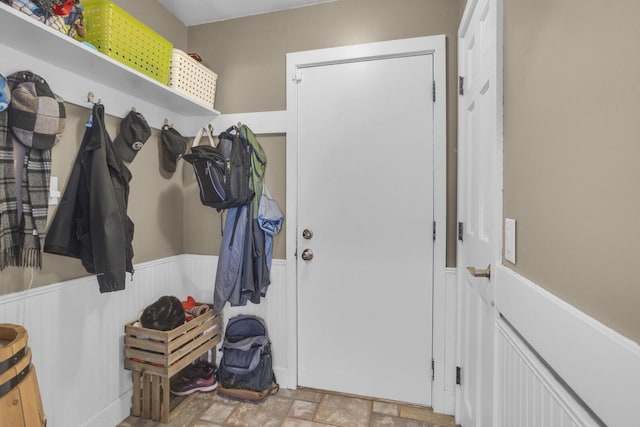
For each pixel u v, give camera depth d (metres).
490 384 1.08
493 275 1.03
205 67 1.92
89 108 1.45
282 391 1.89
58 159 1.33
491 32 1.07
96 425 1.48
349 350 1.85
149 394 1.62
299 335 1.92
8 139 1.11
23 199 1.17
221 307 1.75
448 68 1.70
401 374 1.78
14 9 0.94
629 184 0.46
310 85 1.89
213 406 1.73
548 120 0.70
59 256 1.35
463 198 1.57
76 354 1.40
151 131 1.83
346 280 1.85
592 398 0.52
